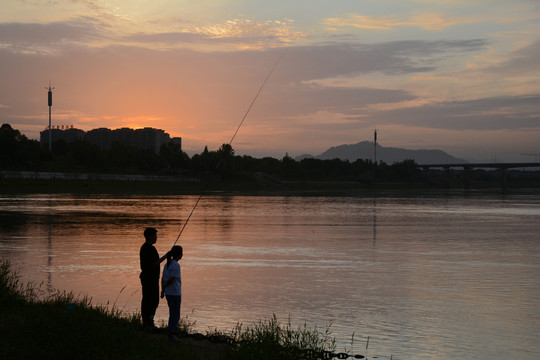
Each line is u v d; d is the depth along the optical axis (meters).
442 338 16.05
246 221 63.78
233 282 24.97
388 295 22.41
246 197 143.12
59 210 76.69
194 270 28.48
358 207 99.94
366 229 55.19
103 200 108.25
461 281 25.97
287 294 22.33
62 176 164.50
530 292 23.28
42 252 34.09
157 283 12.22
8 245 37.69
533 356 14.48
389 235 49.22
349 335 16.23
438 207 104.44
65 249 35.75
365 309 19.75
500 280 26.31
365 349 14.80
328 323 17.64
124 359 9.16
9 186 136.25
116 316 12.46
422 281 25.88
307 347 13.62
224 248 38.12
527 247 40.88
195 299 21.06
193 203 103.62
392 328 17.14
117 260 30.80
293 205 104.31
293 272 28.14
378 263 31.78
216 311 19.02
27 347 8.90
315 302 20.84
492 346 15.34
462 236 49.00
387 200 136.25
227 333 14.80
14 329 9.62
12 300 12.22
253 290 23.09
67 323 9.88
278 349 11.68
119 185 169.38
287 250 37.34
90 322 10.12
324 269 29.28
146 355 9.55
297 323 17.53
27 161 177.38
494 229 56.88
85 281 24.20
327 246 40.09
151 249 12.23
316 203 113.94
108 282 24.02
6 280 13.41
